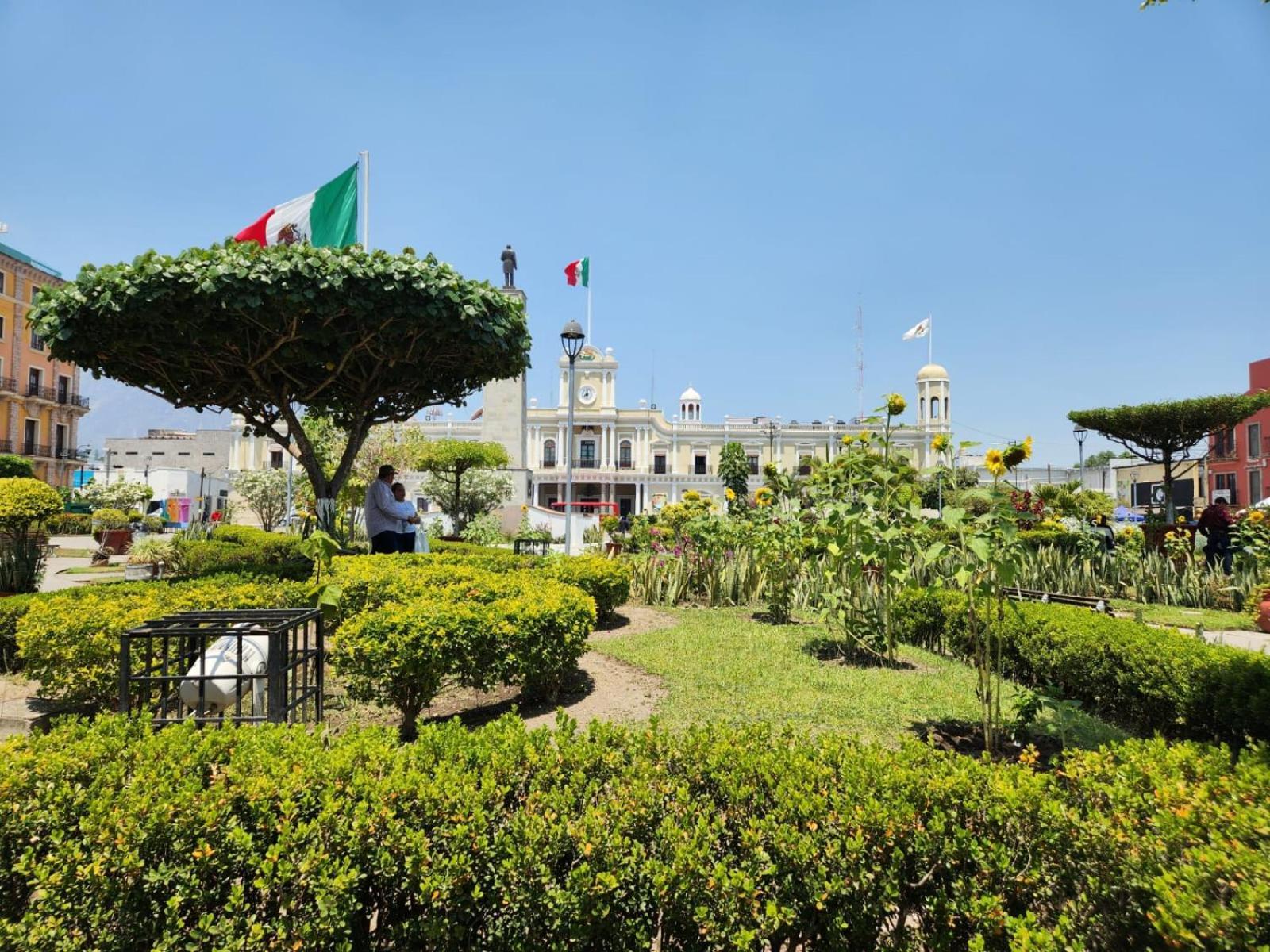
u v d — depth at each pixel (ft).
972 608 12.76
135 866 6.26
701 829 6.59
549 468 195.72
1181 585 33.96
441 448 65.92
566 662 16.28
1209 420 66.08
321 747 8.32
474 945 6.40
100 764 7.66
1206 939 5.26
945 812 6.82
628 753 8.20
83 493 93.04
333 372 28.91
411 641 13.52
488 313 28.71
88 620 15.30
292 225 40.47
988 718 12.34
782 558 25.48
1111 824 6.53
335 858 6.35
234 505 91.45
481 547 43.24
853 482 18.51
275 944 5.99
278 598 18.95
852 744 8.53
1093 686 15.17
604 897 6.21
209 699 12.53
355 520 52.95
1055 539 38.40
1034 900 6.42
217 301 23.43
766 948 6.63
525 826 6.50
